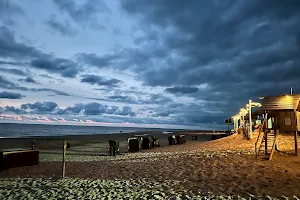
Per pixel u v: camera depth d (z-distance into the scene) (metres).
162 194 7.47
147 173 10.84
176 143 31.86
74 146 27.83
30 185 9.17
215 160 12.05
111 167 13.13
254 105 21.42
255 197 6.69
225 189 7.62
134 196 7.40
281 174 8.77
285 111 11.94
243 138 22.61
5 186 9.03
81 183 9.35
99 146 27.92
